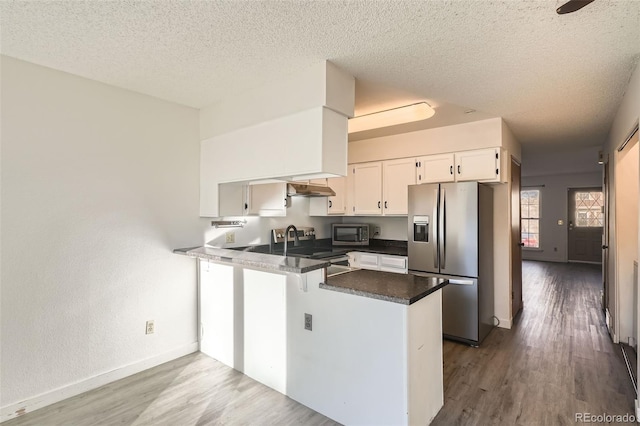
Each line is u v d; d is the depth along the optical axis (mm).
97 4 1576
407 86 2547
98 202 2553
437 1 1521
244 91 2709
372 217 4984
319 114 2193
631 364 2826
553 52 2014
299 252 4145
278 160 2459
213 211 3072
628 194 3330
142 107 2803
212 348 3021
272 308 2480
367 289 1972
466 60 2123
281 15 1651
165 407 2240
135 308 2754
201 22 1726
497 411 2178
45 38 1910
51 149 2320
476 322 3238
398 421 1821
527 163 6695
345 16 1650
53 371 2322
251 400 2324
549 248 8727
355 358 1999
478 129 3520
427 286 2035
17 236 2184
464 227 3320
